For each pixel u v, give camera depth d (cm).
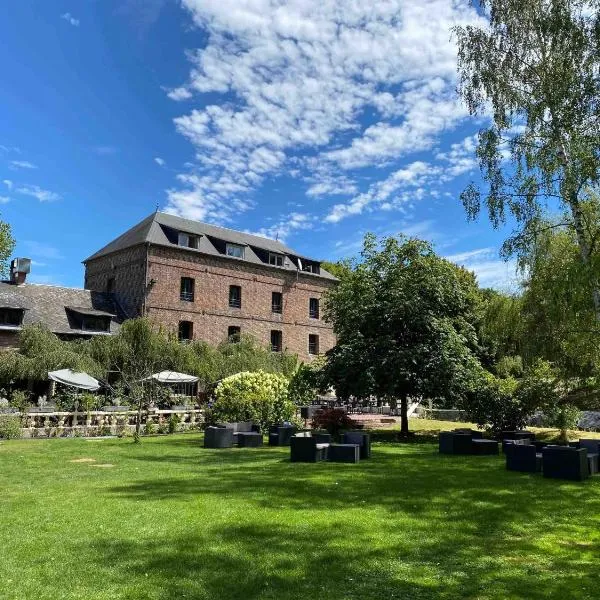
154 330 2578
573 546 557
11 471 1013
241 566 481
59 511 675
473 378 1752
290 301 3609
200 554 512
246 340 3041
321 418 1831
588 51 1241
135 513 667
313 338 3778
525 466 1021
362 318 1830
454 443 1312
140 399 1895
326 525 620
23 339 2270
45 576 450
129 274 3058
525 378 1720
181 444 1537
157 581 441
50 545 535
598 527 627
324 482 895
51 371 2139
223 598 410
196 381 2486
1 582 434
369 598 416
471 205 1392
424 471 1024
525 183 1313
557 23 1271
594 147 1142
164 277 2994
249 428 1723
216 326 3184
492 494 804
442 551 536
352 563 495
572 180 1170
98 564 481
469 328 1972
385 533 592
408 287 1838
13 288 2811
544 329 1617
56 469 1040
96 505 710
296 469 1045
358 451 1168
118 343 2420
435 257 1917
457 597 421
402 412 1844
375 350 1803
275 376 1975
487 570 484
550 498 778
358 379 1762
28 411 1850
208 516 654
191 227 3312
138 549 525
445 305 1872
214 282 3209
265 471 1018
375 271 1923
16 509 686
